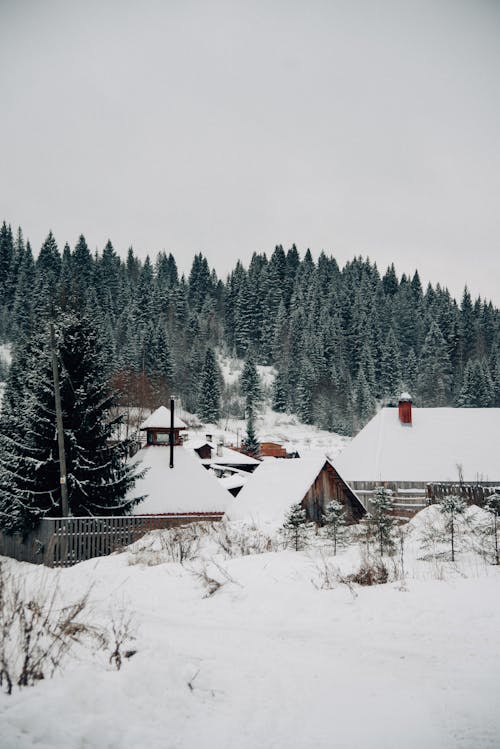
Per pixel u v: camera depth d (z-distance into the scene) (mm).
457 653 7273
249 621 9180
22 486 27328
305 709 5727
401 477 35562
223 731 5215
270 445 84000
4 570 8164
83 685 5453
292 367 131375
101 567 15984
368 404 120000
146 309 148625
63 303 36125
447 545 14727
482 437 37188
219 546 18094
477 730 5270
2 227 173750
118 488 28422
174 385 112438
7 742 4426
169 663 6523
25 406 28844
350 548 16125
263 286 176250
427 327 165125
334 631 8414
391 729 5301
